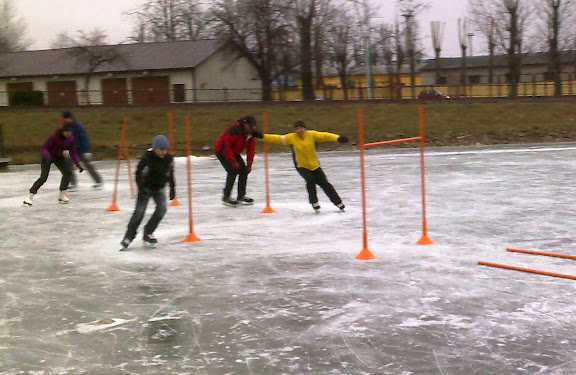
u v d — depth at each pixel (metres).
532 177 16.98
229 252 9.20
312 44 49.12
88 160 16.38
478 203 12.96
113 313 6.67
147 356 5.51
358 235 10.16
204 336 5.96
